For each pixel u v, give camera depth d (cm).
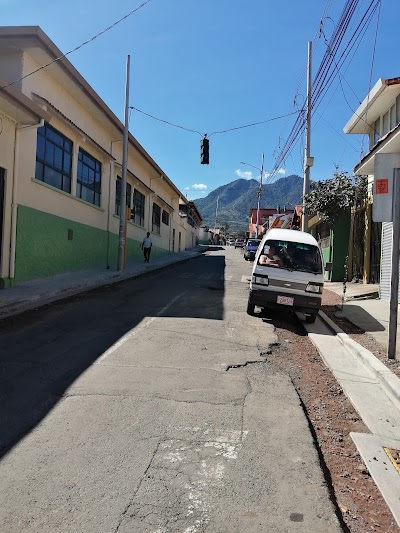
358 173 1510
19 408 480
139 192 2836
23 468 364
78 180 1805
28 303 1095
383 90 1387
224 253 4909
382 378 621
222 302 1252
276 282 1035
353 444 449
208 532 296
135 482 349
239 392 554
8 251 1280
